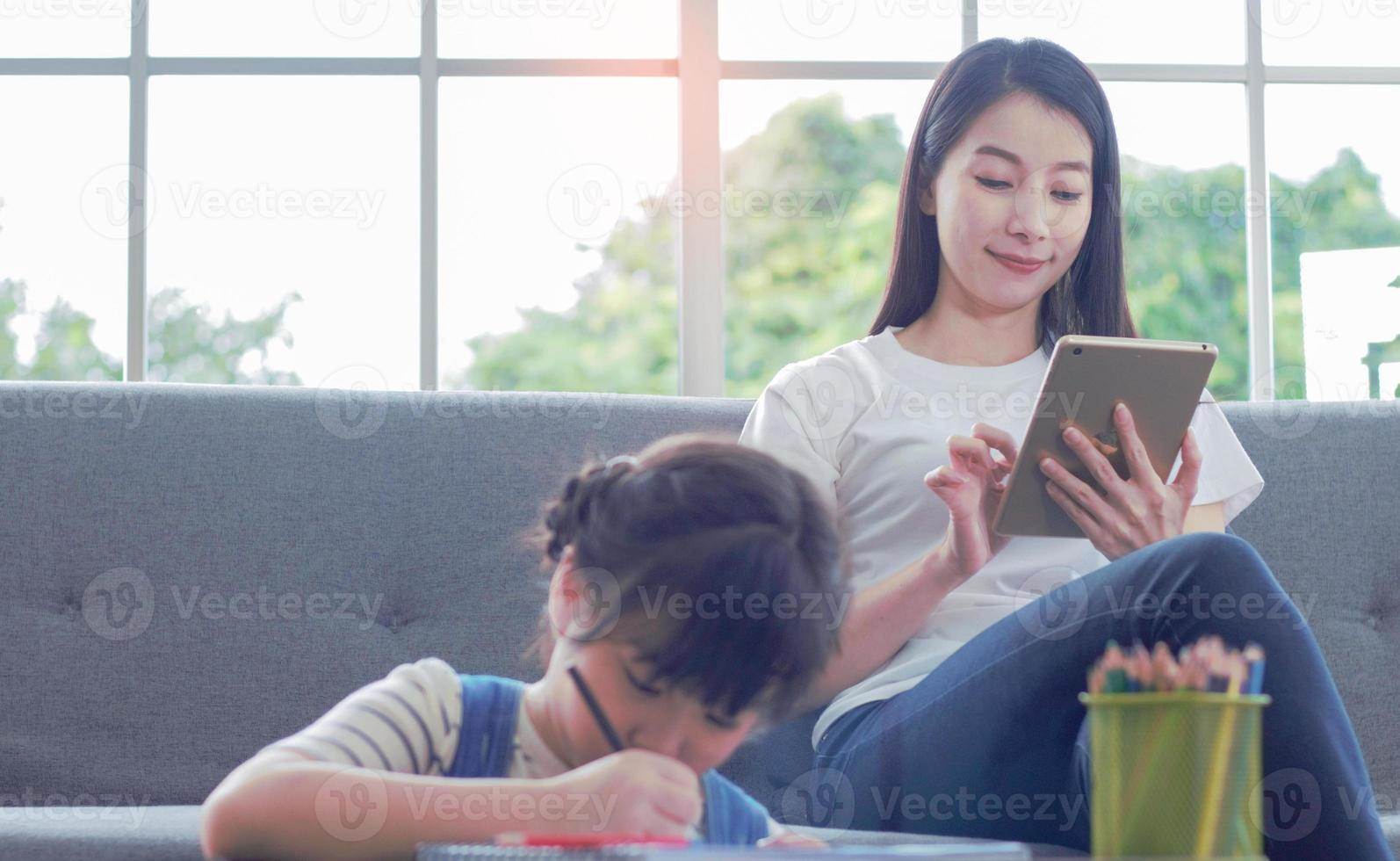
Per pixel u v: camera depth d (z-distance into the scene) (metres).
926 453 1.52
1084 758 1.08
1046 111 1.62
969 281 1.62
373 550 1.60
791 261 2.22
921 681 1.28
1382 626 1.70
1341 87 2.30
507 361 2.19
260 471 1.60
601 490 1.01
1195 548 1.10
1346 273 2.27
